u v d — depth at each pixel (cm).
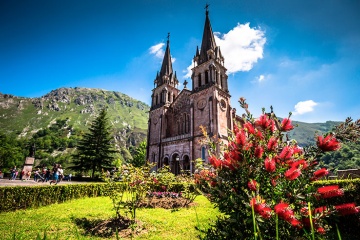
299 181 296
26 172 3450
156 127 4272
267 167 280
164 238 705
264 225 270
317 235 265
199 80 3838
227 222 333
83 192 1638
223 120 3406
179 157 3566
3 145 6975
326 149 308
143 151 6356
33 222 899
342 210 254
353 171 1705
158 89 4631
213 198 354
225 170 355
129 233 766
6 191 1152
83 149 4528
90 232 777
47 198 1348
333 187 272
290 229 272
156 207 1281
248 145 326
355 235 690
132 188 969
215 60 3719
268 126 347
